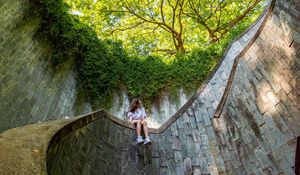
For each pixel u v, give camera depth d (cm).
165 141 738
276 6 645
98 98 1125
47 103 905
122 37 1677
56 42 1018
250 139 568
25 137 281
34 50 918
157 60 1217
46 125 374
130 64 1220
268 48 631
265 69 610
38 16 970
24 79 838
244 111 626
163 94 1148
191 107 815
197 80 1123
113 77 1159
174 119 797
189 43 1691
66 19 1041
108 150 595
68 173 389
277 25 621
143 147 700
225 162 608
